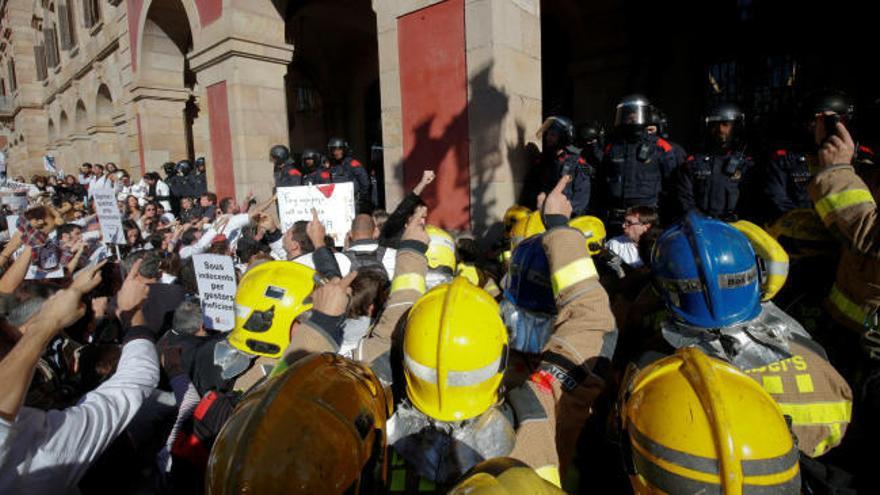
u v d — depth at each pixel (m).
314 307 1.47
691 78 7.87
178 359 2.22
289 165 6.54
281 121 7.60
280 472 0.84
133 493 1.83
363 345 1.53
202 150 13.62
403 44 5.05
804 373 1.33
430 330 1.16
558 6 8.55
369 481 0.96
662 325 1.47
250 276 1.85
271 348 1.75
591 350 1.32
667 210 3.84
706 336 1.37
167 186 9.59
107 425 1.49
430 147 4.95
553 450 1.20
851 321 1.64
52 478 1.28
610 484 1.65
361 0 10.63
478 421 1.19
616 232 3.92
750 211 3.31
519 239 2.27
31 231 3.48
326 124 14.39
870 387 1.50
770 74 7.26
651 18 7.98
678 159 3.80
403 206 3.10
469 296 1.21
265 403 0.92
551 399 1.28
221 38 7.07
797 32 6.98
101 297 2.49
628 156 3.84
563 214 1.59
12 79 27.81
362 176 6.21
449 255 2.69
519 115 4.68
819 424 1.31
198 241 5.00
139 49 10.17
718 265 1.31
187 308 2.34
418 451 1.19
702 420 0.90
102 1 12.51
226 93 7.36
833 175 1.61
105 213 4.48
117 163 15.77
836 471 1.28
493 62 4.36
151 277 3.13
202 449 1.56
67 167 21.03
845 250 1.66
